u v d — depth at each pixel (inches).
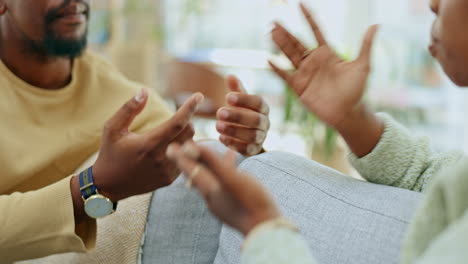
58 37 44.3
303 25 117.5
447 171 22.5
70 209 35.5
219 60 134.8
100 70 50.9
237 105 35.6
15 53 45.4
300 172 33.7
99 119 48.3
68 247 36.4
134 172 32.3
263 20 131.6
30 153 44.5
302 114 87.0
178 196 37.9
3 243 36.2
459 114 109.6
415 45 110.3
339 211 29.6
